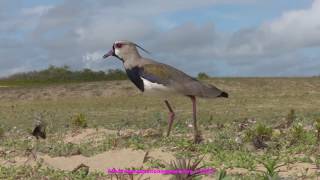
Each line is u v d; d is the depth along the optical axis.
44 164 7.92
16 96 21.73
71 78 30.48
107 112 16.31
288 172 6.78
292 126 10.59
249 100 18.84
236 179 6.38
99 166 7.79
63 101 20.34
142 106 17.81
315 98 19.12
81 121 11.88
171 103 18.28
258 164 7.26
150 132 10.00
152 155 8.05
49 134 11.05
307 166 7.04
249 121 12.30
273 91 20.86
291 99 18.95
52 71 31.19
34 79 30.02
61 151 8.70
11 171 7.57
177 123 11.91
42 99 21.08
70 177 7.20
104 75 31.08
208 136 9.76
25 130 12.09
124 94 21.14
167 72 8.75
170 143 8.73
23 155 8.66
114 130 11.12
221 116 14.39
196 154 8.00
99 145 9.07
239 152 7.98
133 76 9.02
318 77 23.67
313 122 11.27
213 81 22.81
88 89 22.12
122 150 8.52
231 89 21.34
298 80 22.81
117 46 9.11
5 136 11.02
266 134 8.99
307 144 8.51
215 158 7.62
